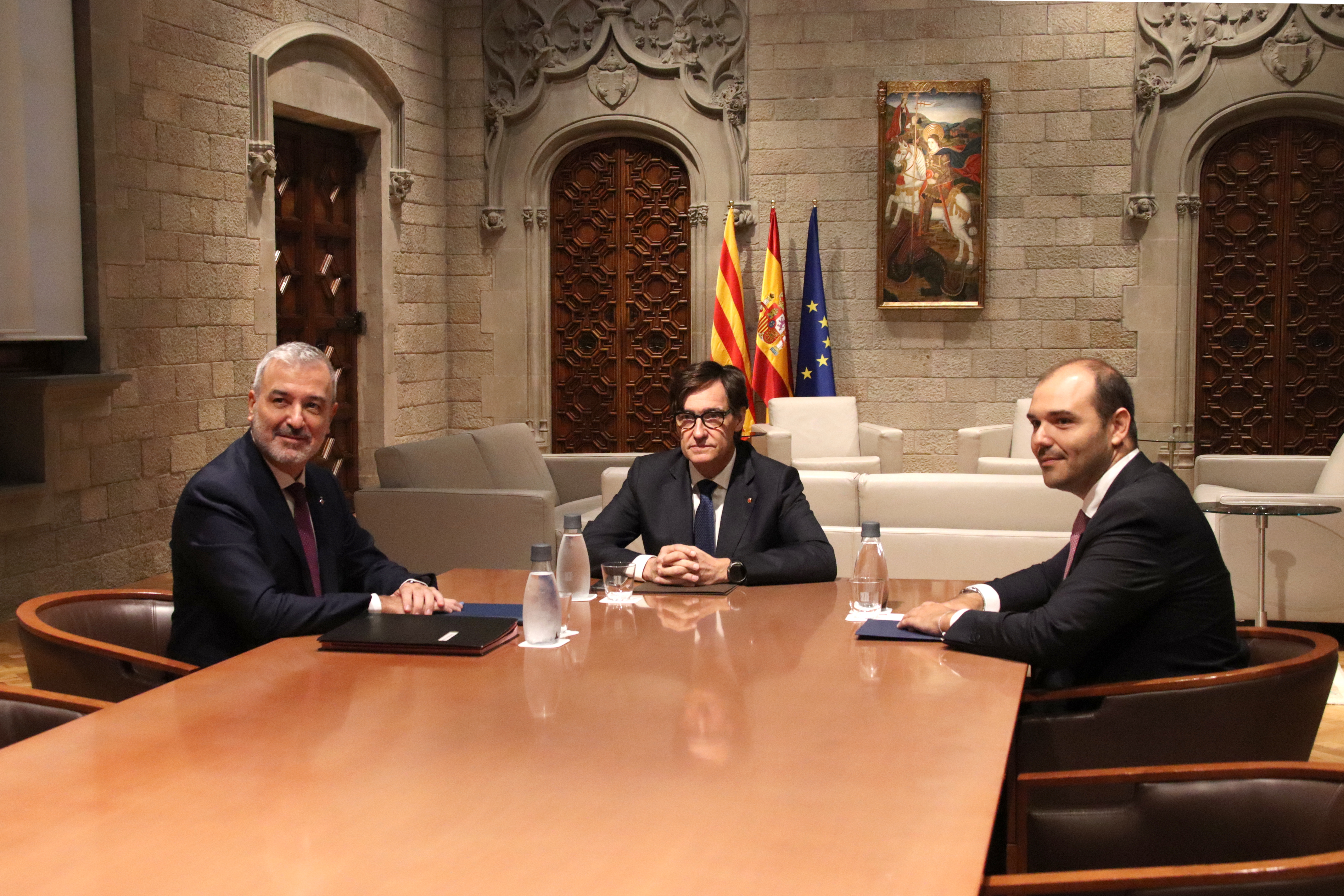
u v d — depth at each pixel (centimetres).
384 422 877
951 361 921
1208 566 242
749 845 138
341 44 806
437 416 955
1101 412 253
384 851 137
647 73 936
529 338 961
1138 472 253
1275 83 864
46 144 593
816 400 853
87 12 612
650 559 307
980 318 916
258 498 272
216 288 709
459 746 174
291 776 162
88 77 615
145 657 243
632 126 941
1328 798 173
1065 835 190
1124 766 221
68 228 607
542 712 192
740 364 905
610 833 142
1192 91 877
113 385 622
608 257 963
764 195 927
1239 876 142
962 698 201
